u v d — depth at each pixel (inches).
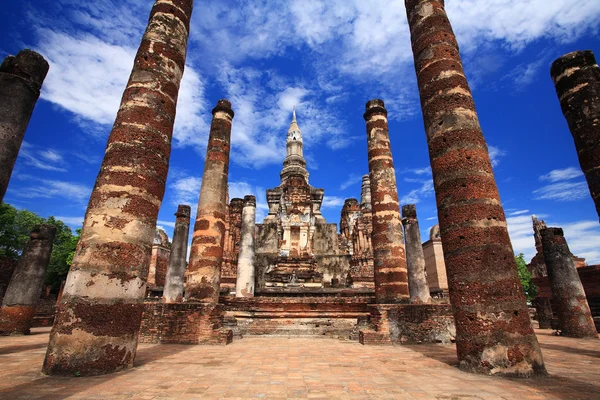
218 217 591.5
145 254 312.8
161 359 336.5
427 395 209.9
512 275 299.4
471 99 367.6
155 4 392.2
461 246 317.1
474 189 325.7
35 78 296.8
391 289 565.0
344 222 1470.2
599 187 316.2
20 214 1411.2
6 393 208.5
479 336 284.7
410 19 431.5
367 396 207.5
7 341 488.1
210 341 459.2
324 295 826.2
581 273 888.9
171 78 368.8
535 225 1354.6
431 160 368.5
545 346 463.5
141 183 318.0
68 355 258.7
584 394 212.4
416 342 471.8
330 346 452.4
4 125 271.4
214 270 567.5
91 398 199.6
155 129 339.6
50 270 1378.0
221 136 636.1
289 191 1364.4
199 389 221.0
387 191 610.2
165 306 484.1
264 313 657.6
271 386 230.5
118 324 280.2
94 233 291.6
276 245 1389.0
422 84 393.4
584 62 346.0
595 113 327.9
